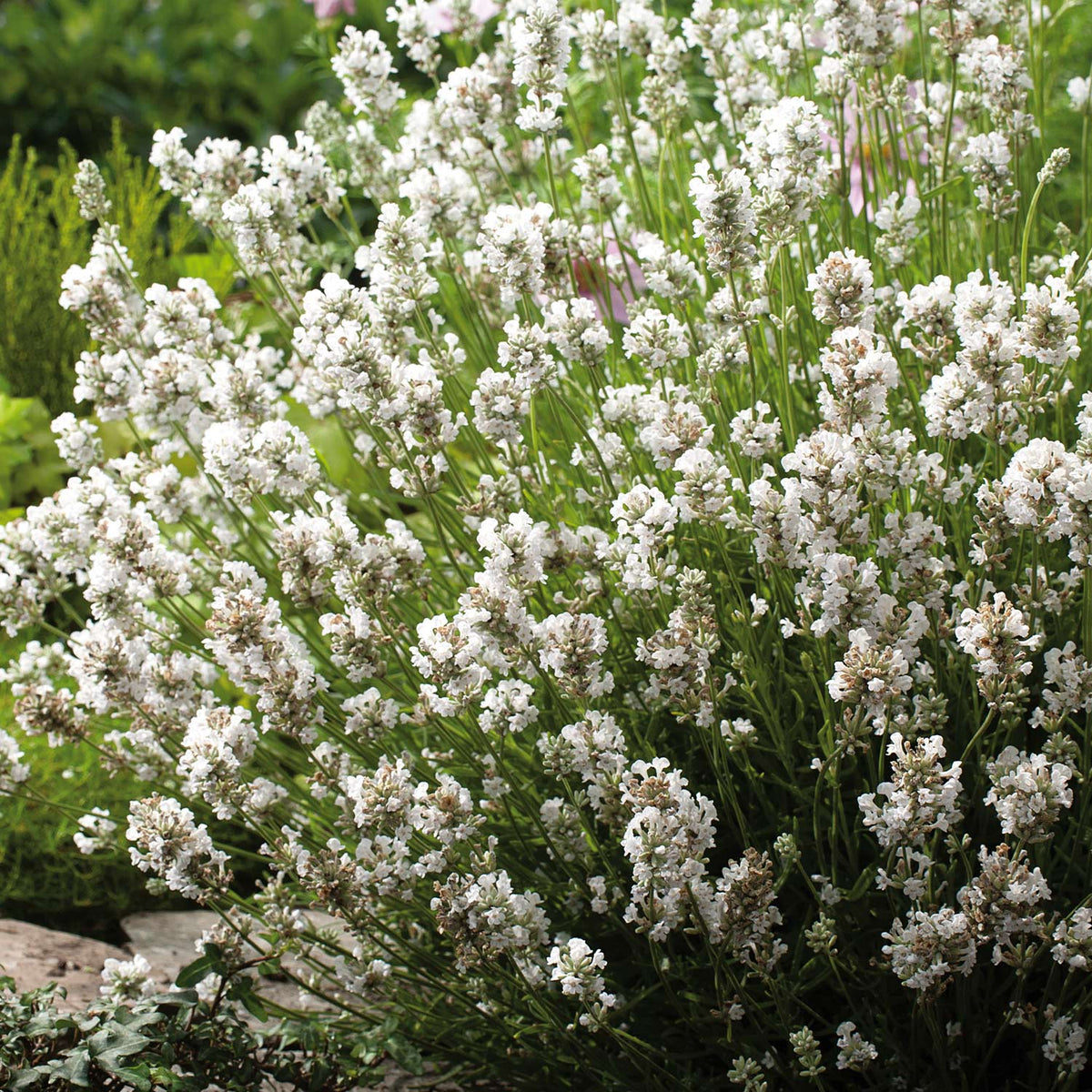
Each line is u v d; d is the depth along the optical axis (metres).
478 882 2.15
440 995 2.67
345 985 2.55
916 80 3.88
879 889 2.21
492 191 3.37
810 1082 2.41
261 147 7.53
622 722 2.65
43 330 5.36
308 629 3.01
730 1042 2.23
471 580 2.89
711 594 2.31
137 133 7.65
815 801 2.17
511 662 2.21
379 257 2.73
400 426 2.39
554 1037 2.46
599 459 2.63
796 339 3.04
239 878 3.61
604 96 4.72
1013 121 2.79
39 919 3.54
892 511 2.42
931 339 2.33
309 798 2.85
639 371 3.17
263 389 2.83
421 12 3.28
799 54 3.27
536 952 2.34
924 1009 2.06
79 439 2.91
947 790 1.90
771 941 2.18
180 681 2.55
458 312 3.47
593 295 3.54
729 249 2.36
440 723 2.35
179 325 2.88
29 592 2.71
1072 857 2.22
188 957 3.25
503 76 3.33
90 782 3.55
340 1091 2.54
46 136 7.63
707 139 3.93
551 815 2.37
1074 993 2.27
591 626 2.09
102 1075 2.29
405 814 2.17
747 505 2.62
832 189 3.10
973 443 2.78
